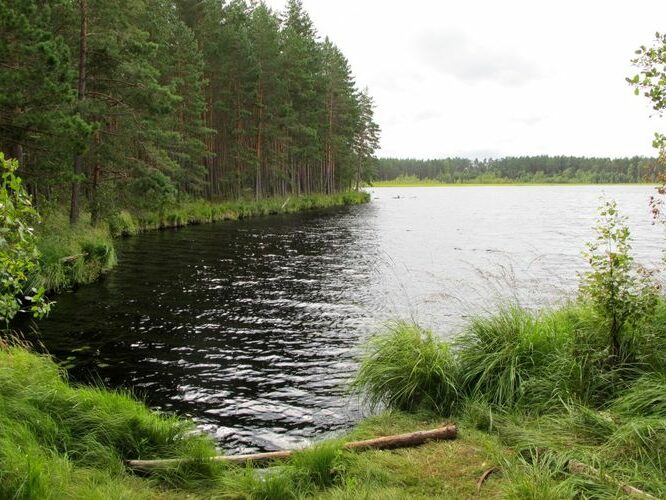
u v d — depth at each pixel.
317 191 66.12
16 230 4.88
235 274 18.34
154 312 12.99
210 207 40.34
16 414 5.08
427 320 12.10
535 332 6.98
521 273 17.81
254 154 49.41
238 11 51.94
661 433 4.69
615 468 4.41
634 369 6.06
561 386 6.13
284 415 7.18
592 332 6.77
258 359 9.60
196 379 8.57
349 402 7.51
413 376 6.84
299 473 4.82
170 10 39.09
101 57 22.20
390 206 62.53
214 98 46.03
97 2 21.03
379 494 4.28
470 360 6.96
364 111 78.50
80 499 4.09
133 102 23.89
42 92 15.13
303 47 51.00
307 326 11.84
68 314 12.59
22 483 3.91
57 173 17.44
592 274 6.55
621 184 191.62
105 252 18.00
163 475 4.89
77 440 5.21
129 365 9.21
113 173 26.77
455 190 142.00
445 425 5.96
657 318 6.80
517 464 4.73
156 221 32.84
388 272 18.80
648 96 5.73
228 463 5.32
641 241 26.36
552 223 39.16
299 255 22.80
